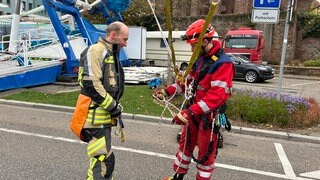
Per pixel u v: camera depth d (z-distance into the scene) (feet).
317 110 24.67
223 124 10.92
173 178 12.14
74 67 39.22
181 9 91.30
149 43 71.67
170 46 11.03
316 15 77.66
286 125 22.79
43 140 18.40
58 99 29.40
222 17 83.56
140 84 42.04
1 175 13.51
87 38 44.14
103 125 10.61
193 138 11.50
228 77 10.18
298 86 51.21
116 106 10.49
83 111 10.56
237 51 63.31
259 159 16.79
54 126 21.52
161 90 11.79
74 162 15.23
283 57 25.34
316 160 17.03
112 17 46.44
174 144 18.57
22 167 14.42
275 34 77.00
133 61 62.64
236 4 98.89
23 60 39.01
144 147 17.85
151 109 26.32
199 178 11.23
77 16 43.60
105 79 10.48
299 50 78.95
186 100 11.07
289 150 18.60
